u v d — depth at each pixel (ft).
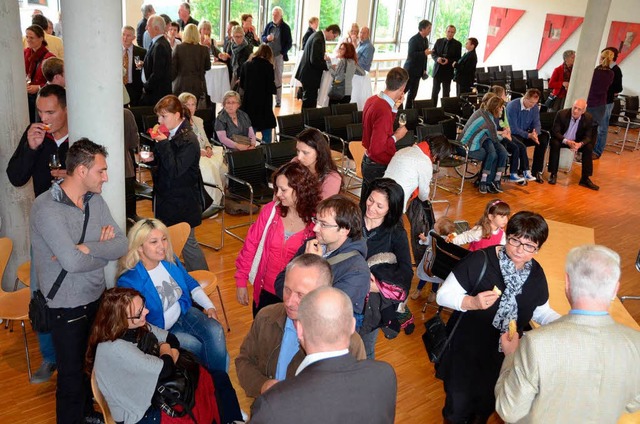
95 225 9.77
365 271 9.09
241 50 32.17
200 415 9.82
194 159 14.52
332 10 46.98
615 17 43.88
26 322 14.11
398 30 53.11
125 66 26.40
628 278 19.89
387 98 17.62
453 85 53.57
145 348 9.70
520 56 49.70
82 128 11.50
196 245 15.40
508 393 7.34
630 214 25.86
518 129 28.02
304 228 10.60
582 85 30.53
